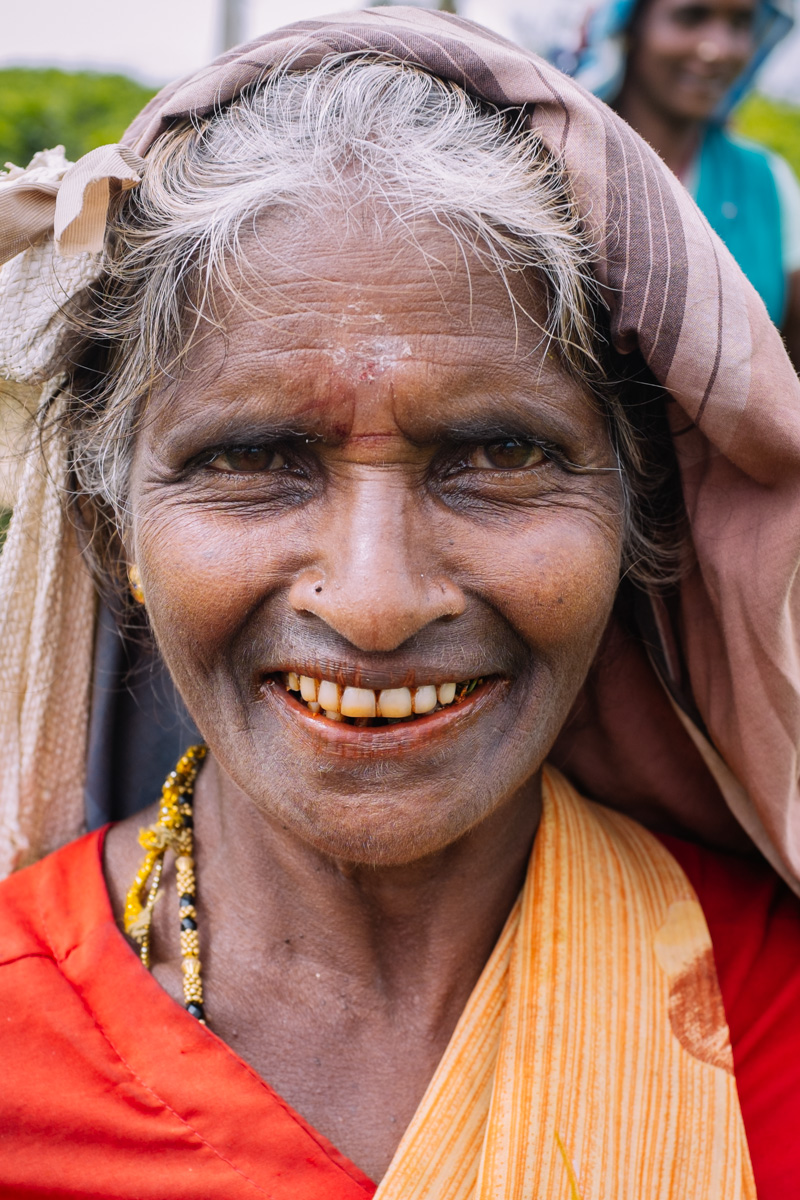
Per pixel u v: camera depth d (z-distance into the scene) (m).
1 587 1.16
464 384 0.87
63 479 1.13
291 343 0.85
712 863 1.23
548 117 0.92
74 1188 0.94
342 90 0.89
